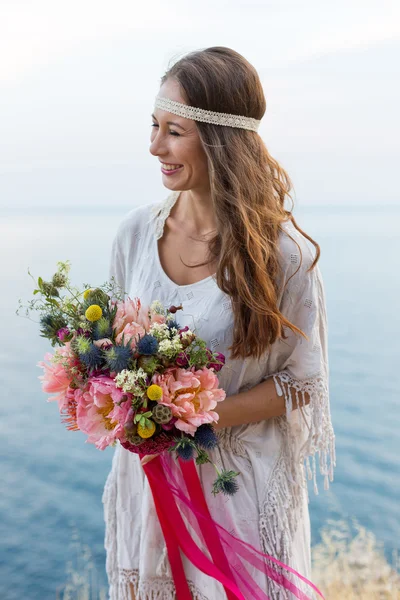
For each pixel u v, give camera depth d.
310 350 1.76
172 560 1.70
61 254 47.09
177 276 1.83
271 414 1.76
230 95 1.67
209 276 1.77
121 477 1.85
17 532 11.96
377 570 3.61
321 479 10.99
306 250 1.75
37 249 50.53
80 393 1.51
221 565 1.65
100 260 43.50
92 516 12.74
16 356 24.30
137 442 1.46
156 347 1.46
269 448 1.80
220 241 1.75
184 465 1.67
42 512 12.99
